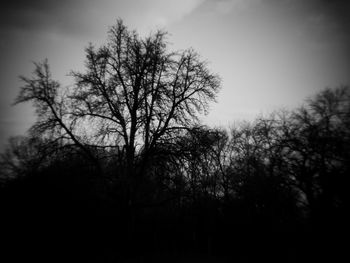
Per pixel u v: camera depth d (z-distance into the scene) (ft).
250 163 78.13
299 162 59.36
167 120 48.01
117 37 48.73
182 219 80.69
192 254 75.77
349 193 51.19
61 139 45.75
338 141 52.65
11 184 49.80
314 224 57.52
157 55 48.65
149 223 72.02
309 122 58.49
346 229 50.98
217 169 86.07
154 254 64.59
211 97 49.55
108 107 47.75
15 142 61.11
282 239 70.59
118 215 49.88
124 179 44.93
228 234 87.40
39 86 43.50
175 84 48.80
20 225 47.83
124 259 46.60
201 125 49.49
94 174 45.68
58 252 48.34
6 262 43.96
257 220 79.10
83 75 47.01
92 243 51.93
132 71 47.78
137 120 48.06
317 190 56.49
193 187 50.96
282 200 66.44
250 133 87.20
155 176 47.83
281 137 64.54
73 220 50.67
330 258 51.88
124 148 46.29
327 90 58.13
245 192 79.77
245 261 70.95
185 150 46.55
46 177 48.93
